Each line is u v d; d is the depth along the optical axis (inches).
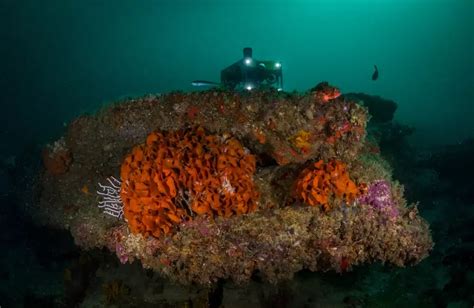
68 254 246.7
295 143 155.3
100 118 181.9
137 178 149.4
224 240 148.3
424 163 422.3
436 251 240.7
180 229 149.9
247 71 242.1
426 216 319.3
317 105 153.4
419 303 176.9
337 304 169.3
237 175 145.6
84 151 193.9
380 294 178.5
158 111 169.3
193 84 241.4
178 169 147.5
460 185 376.8
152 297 179.3
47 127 783.1
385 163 181.0
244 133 159.9
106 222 179.2
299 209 145.8
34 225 239.9
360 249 150.9
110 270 208.4
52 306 204.4
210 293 166.7
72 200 206.2
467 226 274.1
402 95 1488.7
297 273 182.4
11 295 219.1
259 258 149.4
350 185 143.9
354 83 2140.7
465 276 194.4
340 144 154.9
